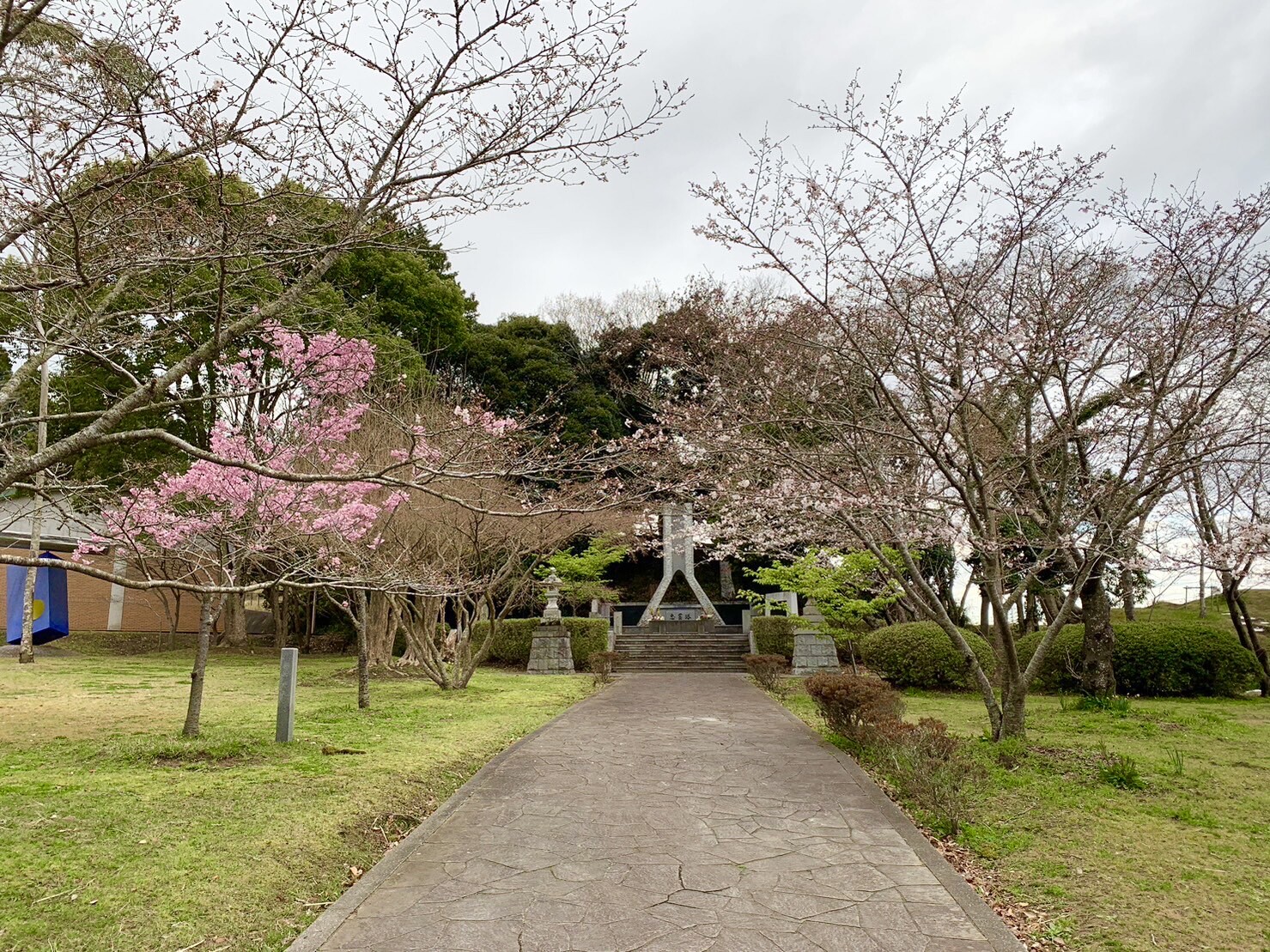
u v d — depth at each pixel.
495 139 4.30
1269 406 7.25
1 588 19.78
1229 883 3.98
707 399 8.82
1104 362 6.86
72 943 3.12
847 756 7.31
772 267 6.68
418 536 11.76
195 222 4.21
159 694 10.48
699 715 10.17
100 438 4.02
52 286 3.89
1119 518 6.73
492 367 21.56
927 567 15.59
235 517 7.20
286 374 6.50
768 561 23.91
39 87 4.27
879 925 3.50
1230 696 11.95
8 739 6.91
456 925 3.50
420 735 7.79
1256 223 6.35
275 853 4.11
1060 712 9.87
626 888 3.95
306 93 4.02
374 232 4.36
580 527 13.62
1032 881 4.05
